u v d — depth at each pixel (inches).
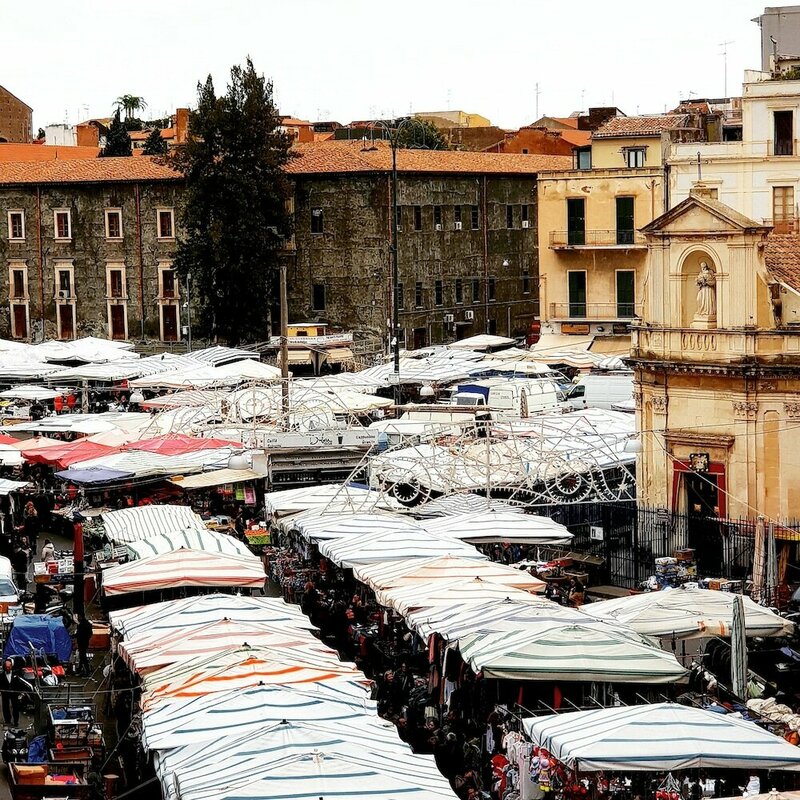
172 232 6072.8
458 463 2805.1
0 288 6382.9
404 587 2094.0
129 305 6171.3
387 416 4094.5
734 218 2637.8
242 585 2185.0
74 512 3120.1
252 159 5610.2
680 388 2763.3
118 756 1813.5
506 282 6309.1
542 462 2751.0
